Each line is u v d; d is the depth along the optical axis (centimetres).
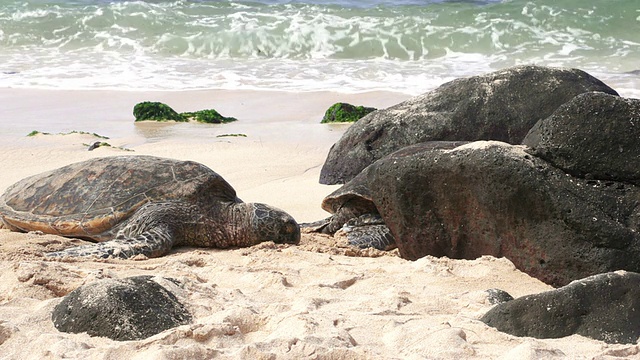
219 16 2086
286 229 744
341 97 1529
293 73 1731
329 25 1953
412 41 1889
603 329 430
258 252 673
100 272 552
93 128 1349
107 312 427
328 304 488
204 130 1326
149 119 1397
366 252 718
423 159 639
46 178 790
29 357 391
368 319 448
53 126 1359
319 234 823
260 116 1423
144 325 423
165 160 780
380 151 1039
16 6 2138
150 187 744
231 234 740
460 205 627
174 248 737
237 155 1153
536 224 581
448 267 598
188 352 377
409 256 679
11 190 804
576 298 441
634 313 434
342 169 1045
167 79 1703
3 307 470
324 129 1316
